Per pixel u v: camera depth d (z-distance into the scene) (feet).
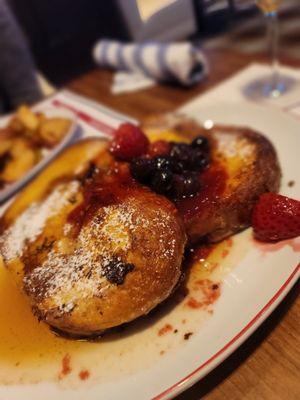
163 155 0.66
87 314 0.51
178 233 0.57
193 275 0.60
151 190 0.63
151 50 1.20
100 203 0.63
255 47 1.38
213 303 0.55
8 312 0.63
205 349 0.48
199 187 0.63
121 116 1.10
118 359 0.52
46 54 2.22
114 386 0.49
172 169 0.64
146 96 1.19
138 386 0.48
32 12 2.13
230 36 1.49
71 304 0.52
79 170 0.79
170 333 0.53
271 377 0.47
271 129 0.80
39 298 0.56
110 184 0.67
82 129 1.09
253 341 0.51
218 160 0.69
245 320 0.49
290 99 0.96
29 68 1.81
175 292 0.58
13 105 1.80
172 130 0.82
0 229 0.74
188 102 1.09
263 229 0.58
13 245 0.68
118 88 1.27
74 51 2.20
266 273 0.55
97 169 0.75
